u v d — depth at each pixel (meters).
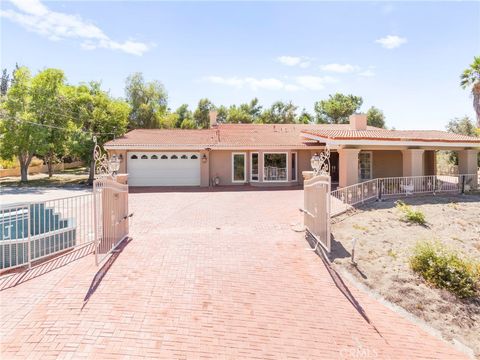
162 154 23.03
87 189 25.16
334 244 9.77
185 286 6.66
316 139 19.45
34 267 7.37
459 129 36.41
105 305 5.77
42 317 5.33
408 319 6.39
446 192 17.14
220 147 22.30
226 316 5.69
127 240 9.61
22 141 27.94
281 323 5.64
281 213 13.59
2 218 8.03
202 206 15.28
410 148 18.23
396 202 14.48
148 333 5.04
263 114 53.66
